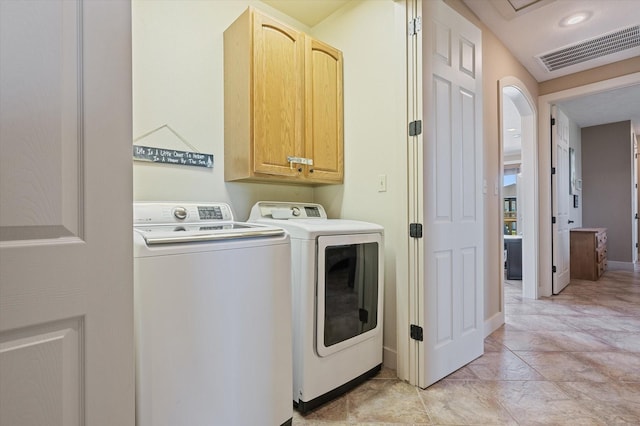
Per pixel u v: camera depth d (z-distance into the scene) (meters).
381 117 2.21
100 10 0.82
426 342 1.91
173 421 1.14
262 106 2.01
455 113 2.15
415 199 1.95
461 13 2.50
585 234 4.91
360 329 1.94
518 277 5.06
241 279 1.34
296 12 2.52
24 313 0.71
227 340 1.29
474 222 2.31
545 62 3.45
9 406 0.70
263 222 1.99
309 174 2.25
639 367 2.14
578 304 3.61
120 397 0.85
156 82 1.92
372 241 1.98
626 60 3.40
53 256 0.74
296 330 1.69
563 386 1.91
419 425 1.56
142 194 1.88
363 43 2.32
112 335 0.83
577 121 5.63
